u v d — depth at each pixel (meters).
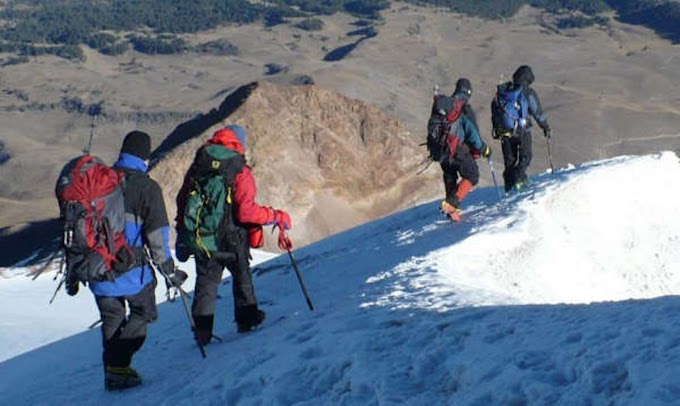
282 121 41.12
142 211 6.96
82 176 6.79
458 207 13.06
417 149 43.31
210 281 8.26
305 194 39.25
